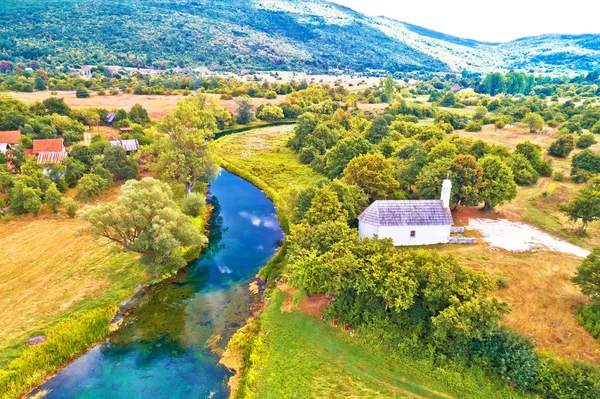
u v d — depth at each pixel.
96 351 36.69
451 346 32.44
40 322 38.34
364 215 51.22
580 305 38.38
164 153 69.56
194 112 76.06
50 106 112.06
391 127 113.44
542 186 73.25
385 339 35.09
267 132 132.50
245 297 45.06
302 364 34.03
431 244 51.25
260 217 66.75
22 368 32.50
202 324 40.44
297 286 40.72
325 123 109.50
